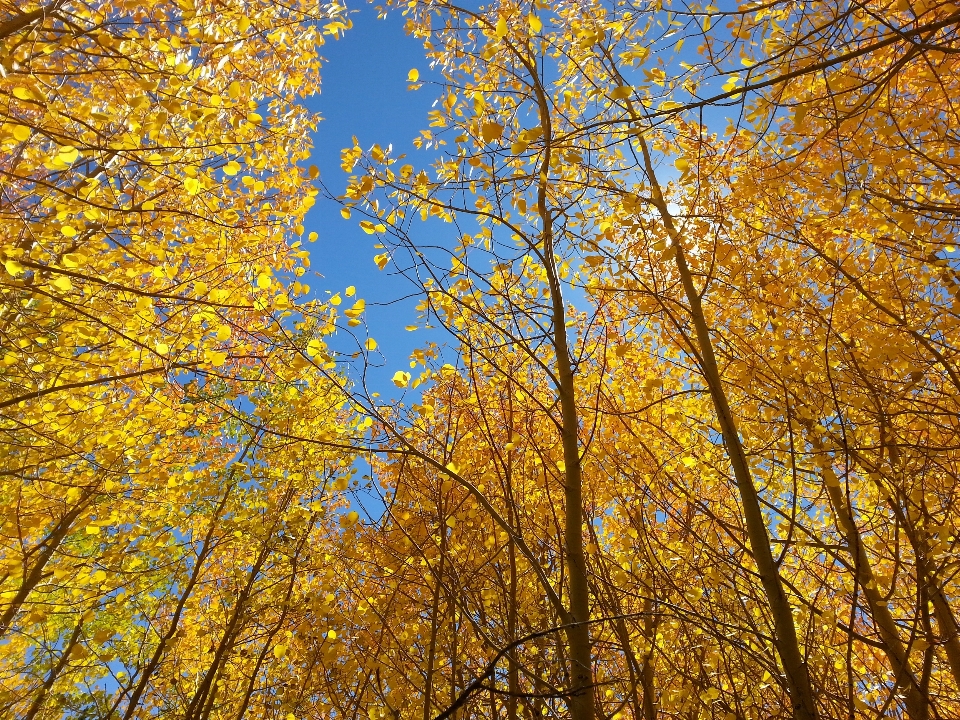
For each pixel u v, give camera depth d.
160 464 5.27
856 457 3.38
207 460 6.35
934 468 3.49
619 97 3.07
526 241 3.44
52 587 4.41
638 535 3.72
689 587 4.11
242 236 4.71
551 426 4.61
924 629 3.22
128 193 4.11
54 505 4.77
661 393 4.59
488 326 4.05
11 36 3.41
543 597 4.21
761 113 3.46
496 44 3.82
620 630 3.35
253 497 7.25
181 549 5.79
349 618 3.98
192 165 3.92
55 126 3.68
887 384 3.81
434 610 3.62
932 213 3.58
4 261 3.41
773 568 3.16
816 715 2.78
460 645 3.95
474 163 3.46
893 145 3.59
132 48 3.71
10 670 6.40
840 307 4.16
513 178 3.33
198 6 3.88
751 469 4.05
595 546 3.58
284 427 6.00
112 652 4.22
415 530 4.23
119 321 4.29
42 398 4.55
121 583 5.13
